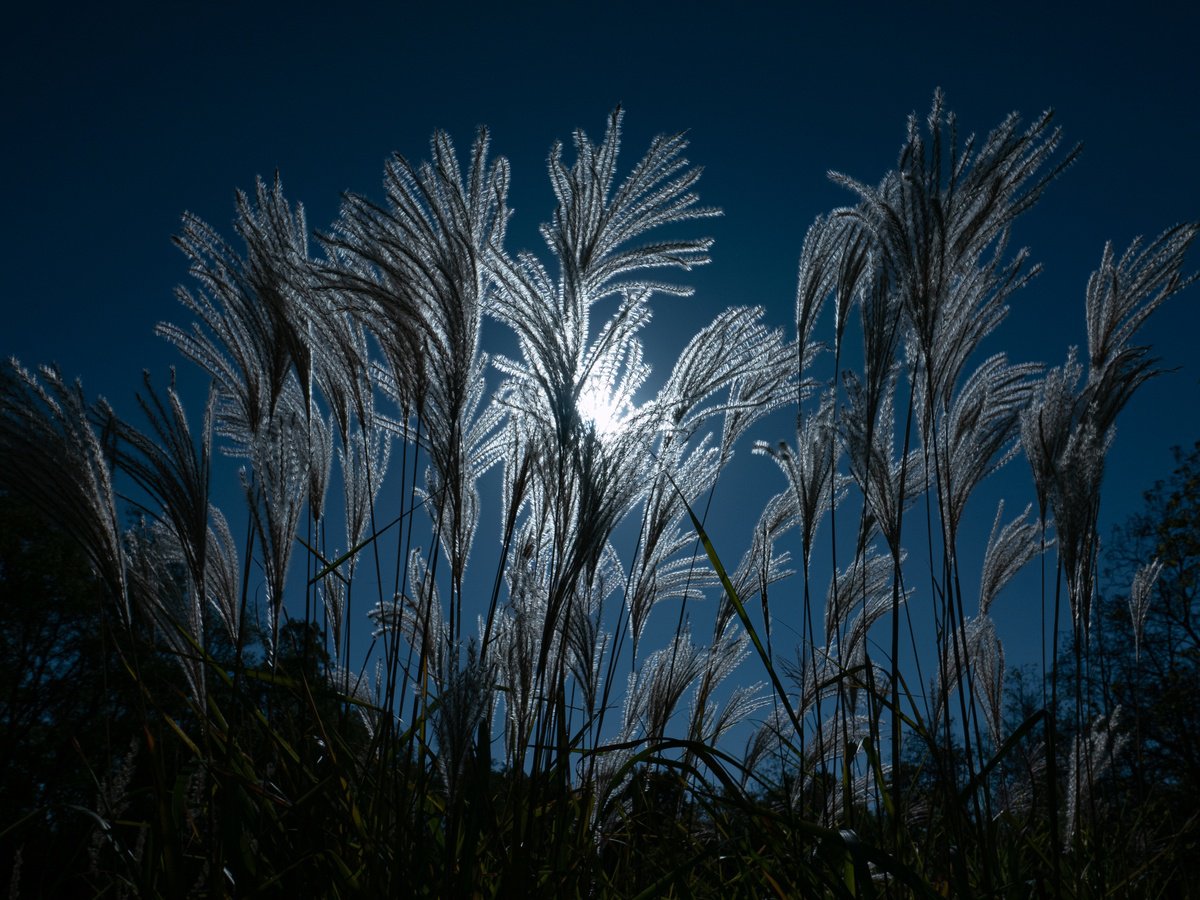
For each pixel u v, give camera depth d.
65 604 14.99
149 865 1.93
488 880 2.23
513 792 2.31
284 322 2.59
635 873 2.78
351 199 2.35
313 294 2.61
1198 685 8.66
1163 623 11.21
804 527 3.32
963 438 3.40
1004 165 2.61
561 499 2.35
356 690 2.75
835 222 3.22
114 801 2.08
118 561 2.11
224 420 2.82
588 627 2.84
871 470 2.97
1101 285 3.47
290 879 2.06
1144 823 3.67
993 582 4.04
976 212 2.65
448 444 2.54
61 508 2.02
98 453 2.06
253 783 2.10
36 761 10.40
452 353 2.46
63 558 15.54
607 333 2.44
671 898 2.50
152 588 2.29
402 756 2.49
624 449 2.35
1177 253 3.27
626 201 2.62
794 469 3.44
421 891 1.98
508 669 2.57
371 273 2.66
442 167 2.38
